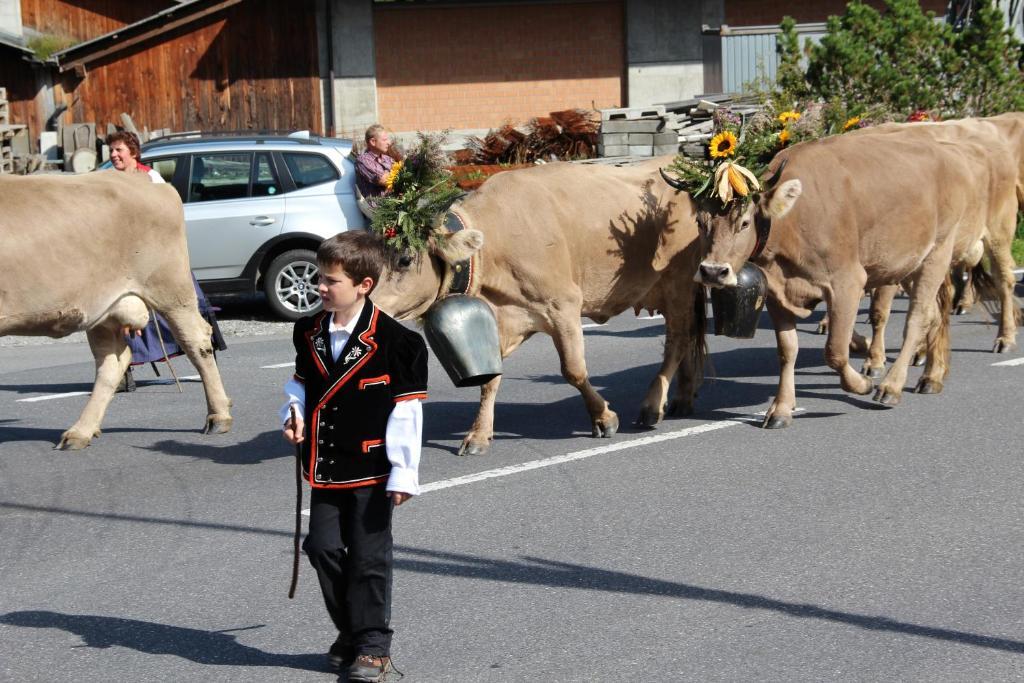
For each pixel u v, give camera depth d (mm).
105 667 5332
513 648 5391
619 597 5934
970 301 14180
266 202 15164
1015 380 10484
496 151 20625
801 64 23625
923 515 6996
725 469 8055
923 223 9508
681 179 8703
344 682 5145
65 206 8680
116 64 25578
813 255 8977
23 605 6094
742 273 8617
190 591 6238
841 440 8695
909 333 9820
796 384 10711
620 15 25469
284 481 8266
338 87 25344
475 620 5719
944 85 19891
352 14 25141
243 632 5699
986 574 6090
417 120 25562
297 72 25375
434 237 7816
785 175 8945
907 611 5656
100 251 8828
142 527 7324
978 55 19734
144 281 9180
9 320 8453
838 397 10109
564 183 8812
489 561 6480
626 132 20359
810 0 25594
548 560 6469
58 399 11320
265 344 14156
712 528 6883
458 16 25297
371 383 4992
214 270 15156
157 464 8805
